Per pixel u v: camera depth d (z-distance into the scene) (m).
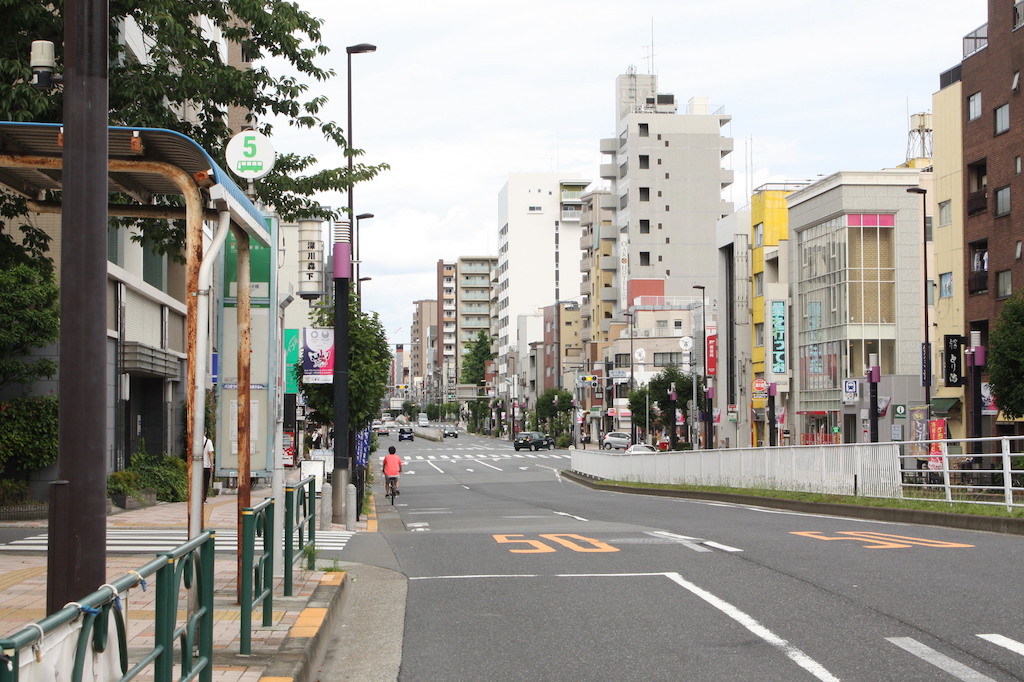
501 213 181.88
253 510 7.34
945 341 45.78
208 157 7.48
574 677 7.12
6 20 15.54
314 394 34.16
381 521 26.88
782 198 71.31
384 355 35.47
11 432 21.81
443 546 16.14
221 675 6.46
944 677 6.83
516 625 9.08
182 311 36.81
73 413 5.54
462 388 196.88
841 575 11.32
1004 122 46.62
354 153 19.59
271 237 9.52
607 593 10.61
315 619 8.43
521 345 163.00
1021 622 8.55
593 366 121.94
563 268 173.00
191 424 7.43
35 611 8.83
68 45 5.73
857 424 57.16
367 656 8.19
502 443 133.62
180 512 23.69
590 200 127.38
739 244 74.12
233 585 10.08
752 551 13.76
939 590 10.18
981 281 47.84
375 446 56.25
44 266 16.84
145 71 17.73
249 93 18.33
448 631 8.96
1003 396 37.31
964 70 49.41
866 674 6.96
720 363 79.50
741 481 32.03
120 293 28.17
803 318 64.06
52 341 21.89
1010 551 13.45
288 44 18.39
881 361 58.22
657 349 108.00
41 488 22.44
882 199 58.44
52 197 10.73
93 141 5.73
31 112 15.38
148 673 4.57
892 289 58.38
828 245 60.53
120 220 15.87
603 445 96.44
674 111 122.19
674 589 10.72
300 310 41.62
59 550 5.45
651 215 116.06
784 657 7.52
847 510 23.09
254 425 9.62
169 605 4.59
